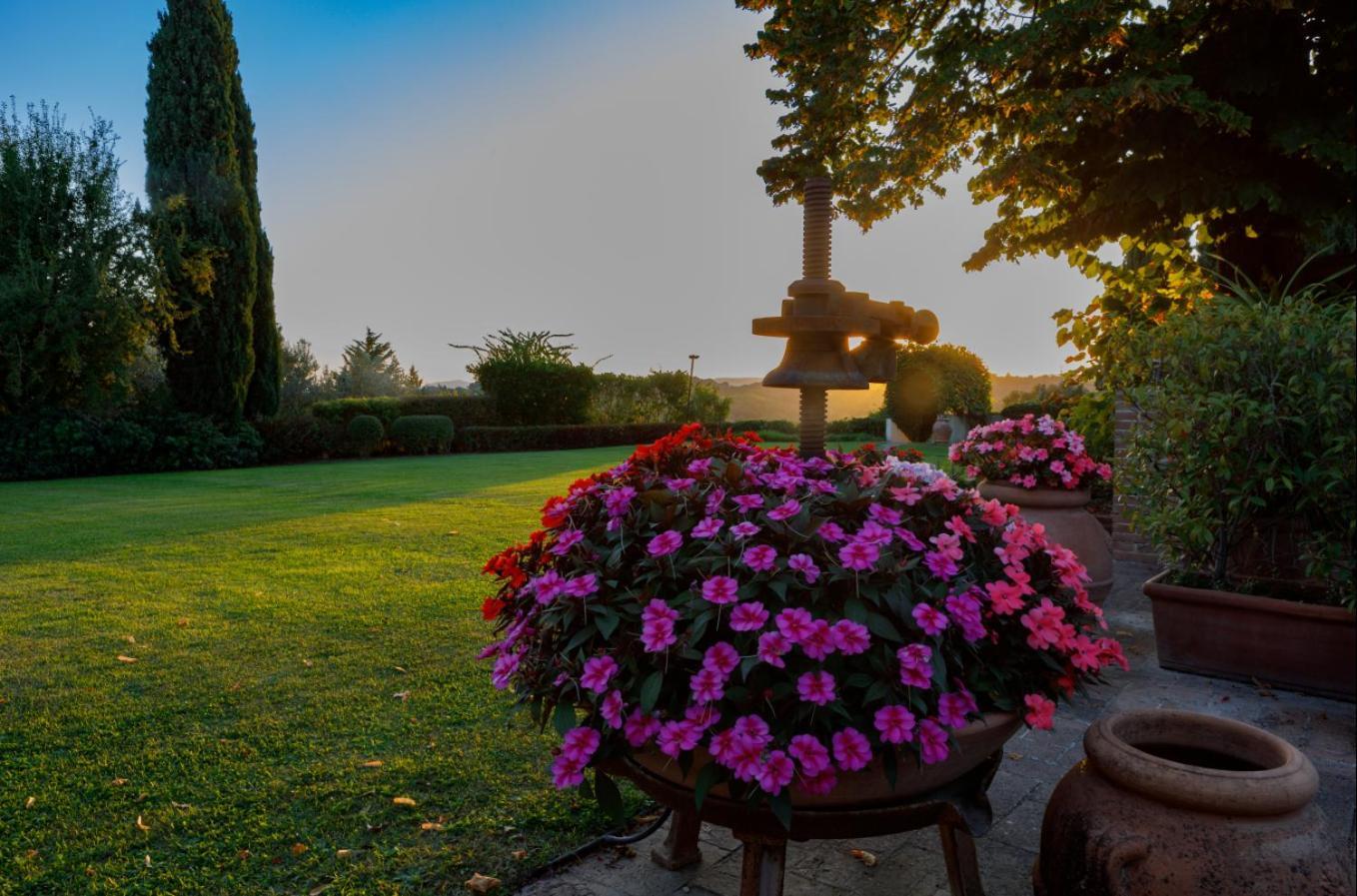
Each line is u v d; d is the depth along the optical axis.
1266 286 5.30
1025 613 1.69
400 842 2.22
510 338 20.97
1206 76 4.96
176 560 5.88
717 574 1.55
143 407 14.20
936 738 1.44
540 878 2.09
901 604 1.51
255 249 15.08
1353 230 5.36
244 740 2.88
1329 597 3.55
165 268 13.68
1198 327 3.69
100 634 4.09
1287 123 4.71
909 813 1.56
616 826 2.26
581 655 1.59
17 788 2.52
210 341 14.47
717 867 2.15
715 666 1.42
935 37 5.74
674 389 23.14
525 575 1.88
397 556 6.03
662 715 1.50
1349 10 4.76
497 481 11.40
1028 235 6.15
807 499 1.73
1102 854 1.49
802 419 2.07
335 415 16.64
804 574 1.50
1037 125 4.85
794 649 1.48
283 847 2.20
